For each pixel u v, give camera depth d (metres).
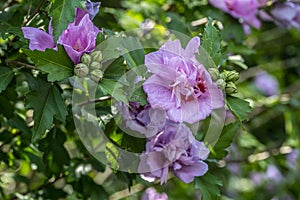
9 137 0.99
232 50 1.05
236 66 1.23
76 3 0.70
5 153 1.01
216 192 0.77
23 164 1.12
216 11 1.05
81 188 0.99
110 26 1.01
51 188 1.04
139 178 0.83
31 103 0.75
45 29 0.78
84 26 0.70
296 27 1.08
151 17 1.08
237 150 1.37
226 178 1.30
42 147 0.92
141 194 1.19
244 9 1.02
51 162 0.93
